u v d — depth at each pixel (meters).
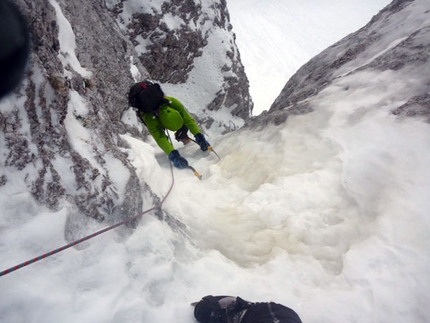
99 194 2.49
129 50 6.76
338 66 6.21
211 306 2.04
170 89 9.71
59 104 2.56
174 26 8.95
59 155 2.42
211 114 10.41
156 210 2.96
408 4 6.54
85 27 4.78
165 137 4.46
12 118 2.20
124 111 5.39
